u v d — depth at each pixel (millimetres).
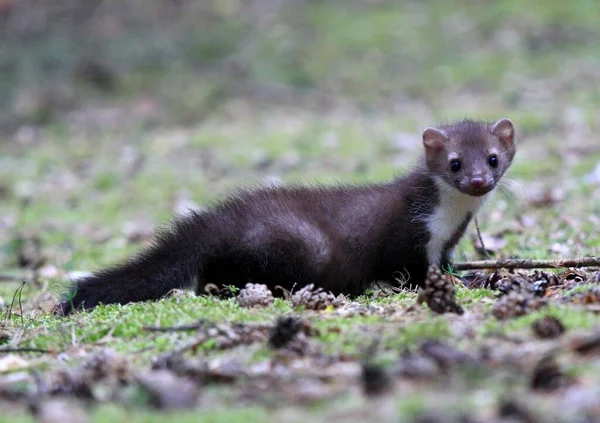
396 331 7945
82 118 28922
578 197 16797
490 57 30875
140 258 10664
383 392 6547
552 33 32031
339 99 29375
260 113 28531
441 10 34438
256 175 21750
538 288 9344
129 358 8055
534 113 24938
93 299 10359
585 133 22547
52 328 9391
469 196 11547
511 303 8305
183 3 36062
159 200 20469
